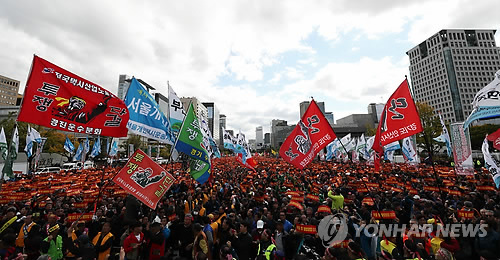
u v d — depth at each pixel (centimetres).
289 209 885
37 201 1120
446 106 11269
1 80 12394
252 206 966
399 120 941
